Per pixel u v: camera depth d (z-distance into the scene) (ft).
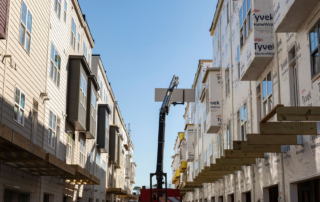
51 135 59.88
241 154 46.78
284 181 39.42
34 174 50.80
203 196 109.50
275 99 41.75
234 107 66.03
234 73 66.03
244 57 48.37
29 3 49.19
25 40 47.70
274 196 46.55
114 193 138.82
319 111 28.50
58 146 63.93
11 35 42.42
